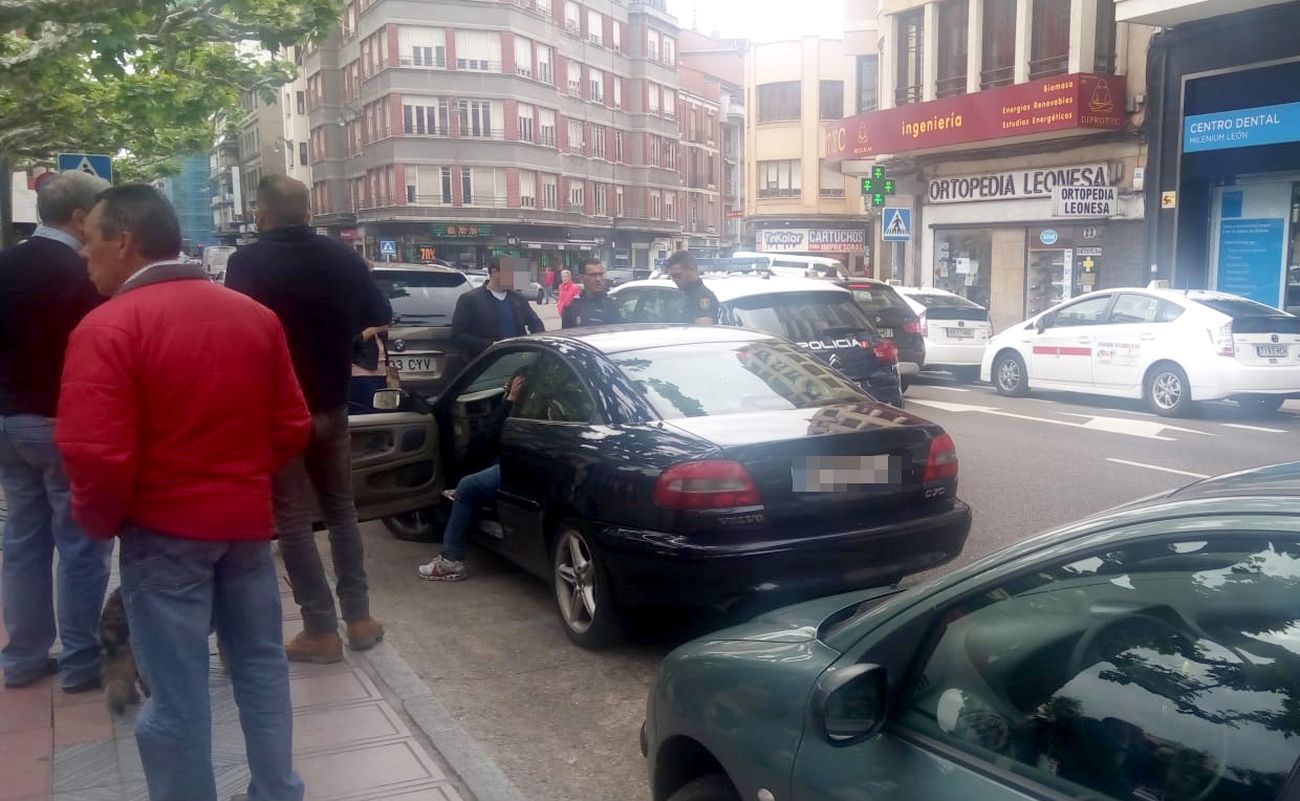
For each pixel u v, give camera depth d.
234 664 3.38
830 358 9.44
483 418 6.73
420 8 53.16
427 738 4.34
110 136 19.50
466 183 54.94
